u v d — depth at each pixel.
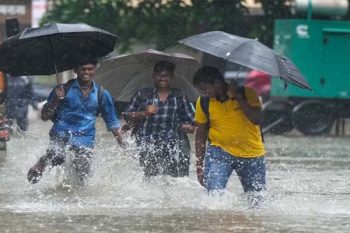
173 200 21.86
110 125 23.41
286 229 18.31
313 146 44.84
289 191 25.31
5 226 18.00
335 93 53.28
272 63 19.66
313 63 53.09
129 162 23.81
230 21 56.09
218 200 20.86
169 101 23.12
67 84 23.09
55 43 23.28
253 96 20.38
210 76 20.31
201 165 21.20
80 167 23.30
